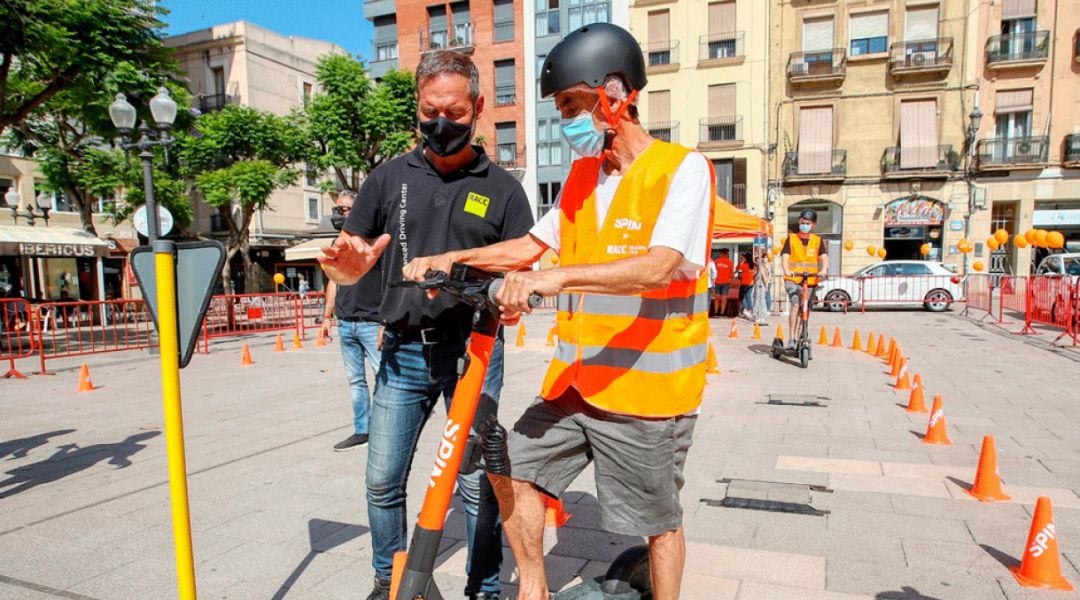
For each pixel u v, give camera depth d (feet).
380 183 8.04
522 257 6.90
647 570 7.45
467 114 7.54
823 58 83.20
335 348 41.16
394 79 74.38
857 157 83.66
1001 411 19.45
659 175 5.88
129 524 11.68
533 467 6.41
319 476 14.19
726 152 87.10
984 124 80.53
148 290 6.76
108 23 40.65
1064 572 9.28
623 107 5.88
